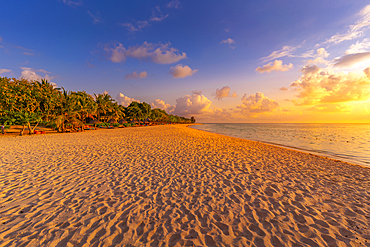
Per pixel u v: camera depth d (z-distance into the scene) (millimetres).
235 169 6980
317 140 21844
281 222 3391
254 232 3086
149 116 85812
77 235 2914
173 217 3535
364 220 3473
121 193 4641
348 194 4719
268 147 13258
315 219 3498
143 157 8914
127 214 3611
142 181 5543
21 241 2734
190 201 4246
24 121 20750
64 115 28062
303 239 2898
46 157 8703
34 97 22203
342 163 8414
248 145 14047
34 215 3508
